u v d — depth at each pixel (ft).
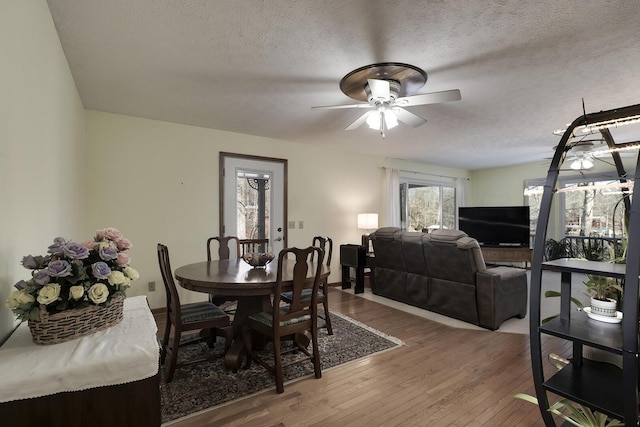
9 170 3.90
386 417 6.10
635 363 3.91
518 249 20.04
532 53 7.23
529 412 6.24
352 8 5.67
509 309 11.24
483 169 24.95
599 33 6.43
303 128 13.46
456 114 11.57
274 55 7.33
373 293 15.56
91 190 11.12
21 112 4.33
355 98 9.18
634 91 9.39
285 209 15.64
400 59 7.47
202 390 6.97
